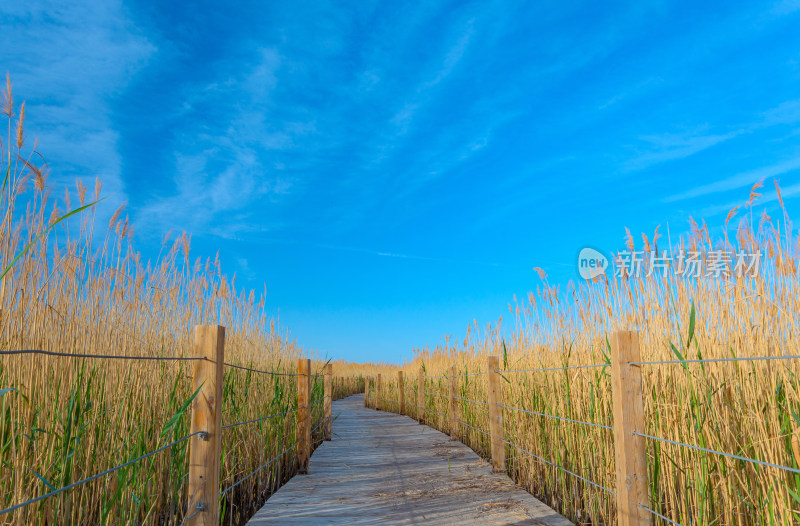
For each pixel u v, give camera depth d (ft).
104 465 9.48
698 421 8.96
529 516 12.10
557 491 13.53
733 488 8.50
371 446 23.22
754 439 8.41
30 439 7.66
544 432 14.94
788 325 8.96
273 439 16.84
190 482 8.38
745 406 8.87
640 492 8.76
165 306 13.42
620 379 8.97
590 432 12.35
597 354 13.21
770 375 8.44
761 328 9.14
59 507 8.24
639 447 8.86
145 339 12.14
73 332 9.48
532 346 18.61
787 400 8.00
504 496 13.89
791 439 7.60
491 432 17.08
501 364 21.25
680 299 10.67
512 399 17.87
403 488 15.10
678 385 10.06
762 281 9.43
